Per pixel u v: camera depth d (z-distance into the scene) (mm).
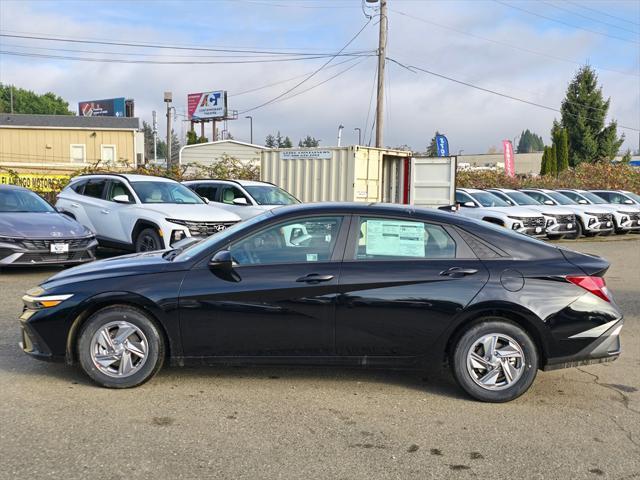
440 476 3623
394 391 5086
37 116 39125
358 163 16078
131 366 4914
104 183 12570
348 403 4789
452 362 4883
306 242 5000
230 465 3699
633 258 15047
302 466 3709
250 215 13383
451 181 17078
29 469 3580
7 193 10945
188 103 61062
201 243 5301
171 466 3664
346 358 4902
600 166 33719
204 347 4895
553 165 41625
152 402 4695
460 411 4672
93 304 4867
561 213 19125
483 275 4836
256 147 43469
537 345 4895
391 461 3805
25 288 9133
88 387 4984
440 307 4785
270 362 4918
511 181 32125
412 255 4957
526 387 4816
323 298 4820
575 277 4859
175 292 4844
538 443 4117
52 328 4906
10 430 4125
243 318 4848
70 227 10297
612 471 3727
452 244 4965
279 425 4324
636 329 7531
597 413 4691
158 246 10977
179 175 21297
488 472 3684
